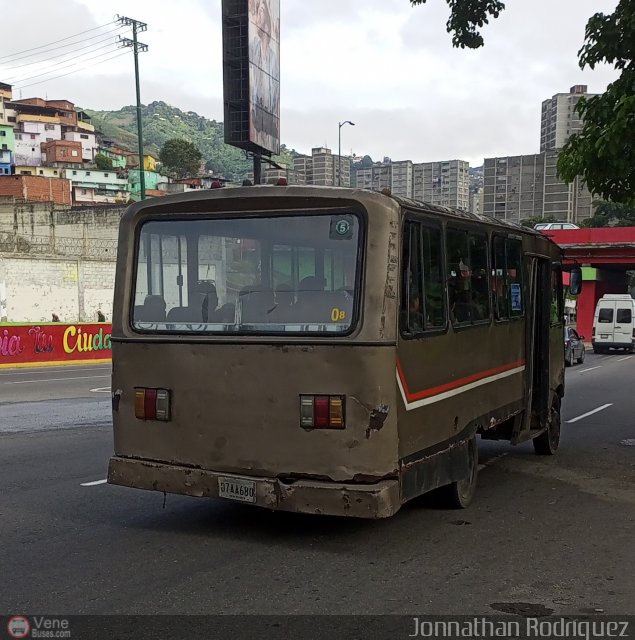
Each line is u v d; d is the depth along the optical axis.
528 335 8.16
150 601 4.30
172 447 5.59
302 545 5.41
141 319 5.78
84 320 34.00
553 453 9.34
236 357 5.32
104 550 5.24
